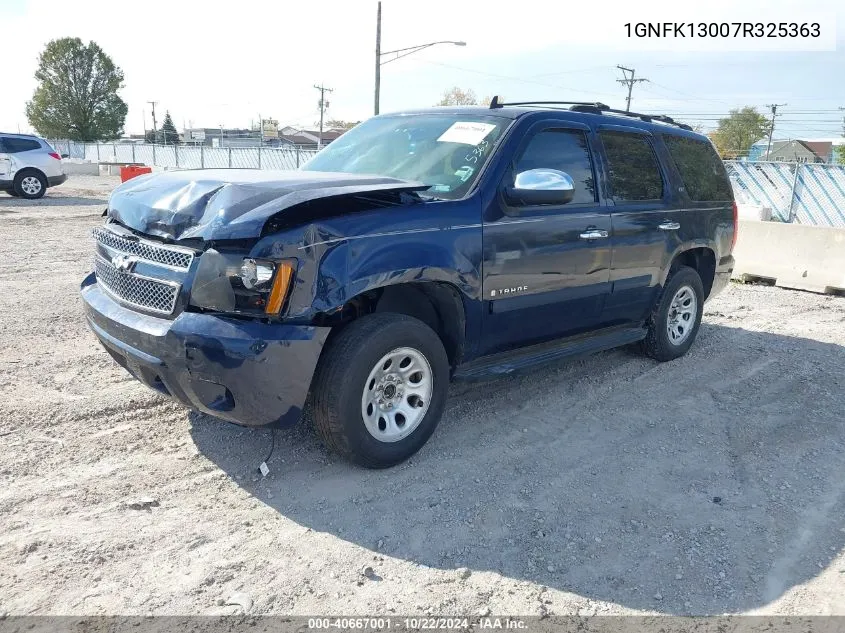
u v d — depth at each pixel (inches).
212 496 136.9
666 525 134.6
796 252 374.0
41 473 141.6
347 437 138.9
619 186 198.1
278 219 128.8
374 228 136.6
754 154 2335.1
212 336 124.9
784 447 172.4
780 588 117.2
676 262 230.8
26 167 756.0
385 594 111.0
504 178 163.3
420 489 143.1
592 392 203.0
